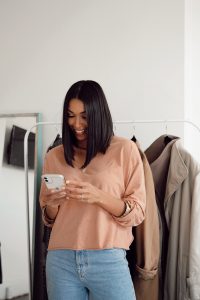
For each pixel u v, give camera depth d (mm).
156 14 1804
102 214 1085
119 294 1056
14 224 1987
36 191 1915
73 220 1116
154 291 1276
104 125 1117
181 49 1756
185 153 1358
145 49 1816
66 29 1974
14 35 2078
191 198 1334
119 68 1860
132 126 1821
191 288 1273
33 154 1965
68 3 1974
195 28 1911
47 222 1247
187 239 1327
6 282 1970
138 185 1126
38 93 2021
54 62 1993
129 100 1835
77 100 1094
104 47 1895
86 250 1070
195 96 1902
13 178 2014
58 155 1228
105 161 1127
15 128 2035
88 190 1036
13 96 2070
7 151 2043
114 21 1880
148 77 1807
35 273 1854
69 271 1095
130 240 1158
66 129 1167
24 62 2055
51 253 1151
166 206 1395
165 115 1774
